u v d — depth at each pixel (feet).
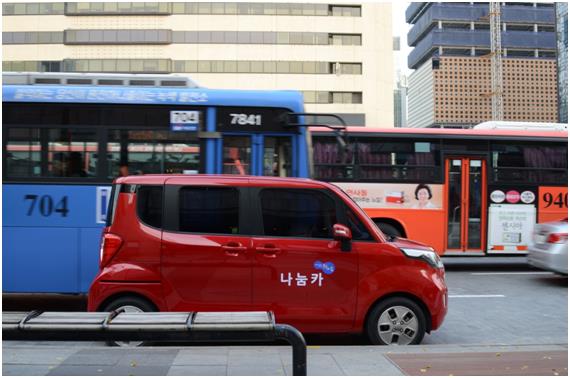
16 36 187.01
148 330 10.16
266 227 19.39
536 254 35.19
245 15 188.03
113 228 19.13
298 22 188.55
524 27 514.68
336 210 19.72
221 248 18.98
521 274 40.45
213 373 15.23
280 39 188.03
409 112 614.75
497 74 484.74
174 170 26.58
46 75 27.50
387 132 41.37
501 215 41.47
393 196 40.83
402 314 19.40
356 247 19.34
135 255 18.89
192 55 187.11
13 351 17.84
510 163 41.93
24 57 186.91
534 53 512.63
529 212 41.73
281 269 19.01
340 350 18.45
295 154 26.94
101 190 26.05
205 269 18.89
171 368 15.74
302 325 18.98
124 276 18.74
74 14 187.21
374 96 188.14
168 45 187.01
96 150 26.37
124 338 10.12
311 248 19.17
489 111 502.79
